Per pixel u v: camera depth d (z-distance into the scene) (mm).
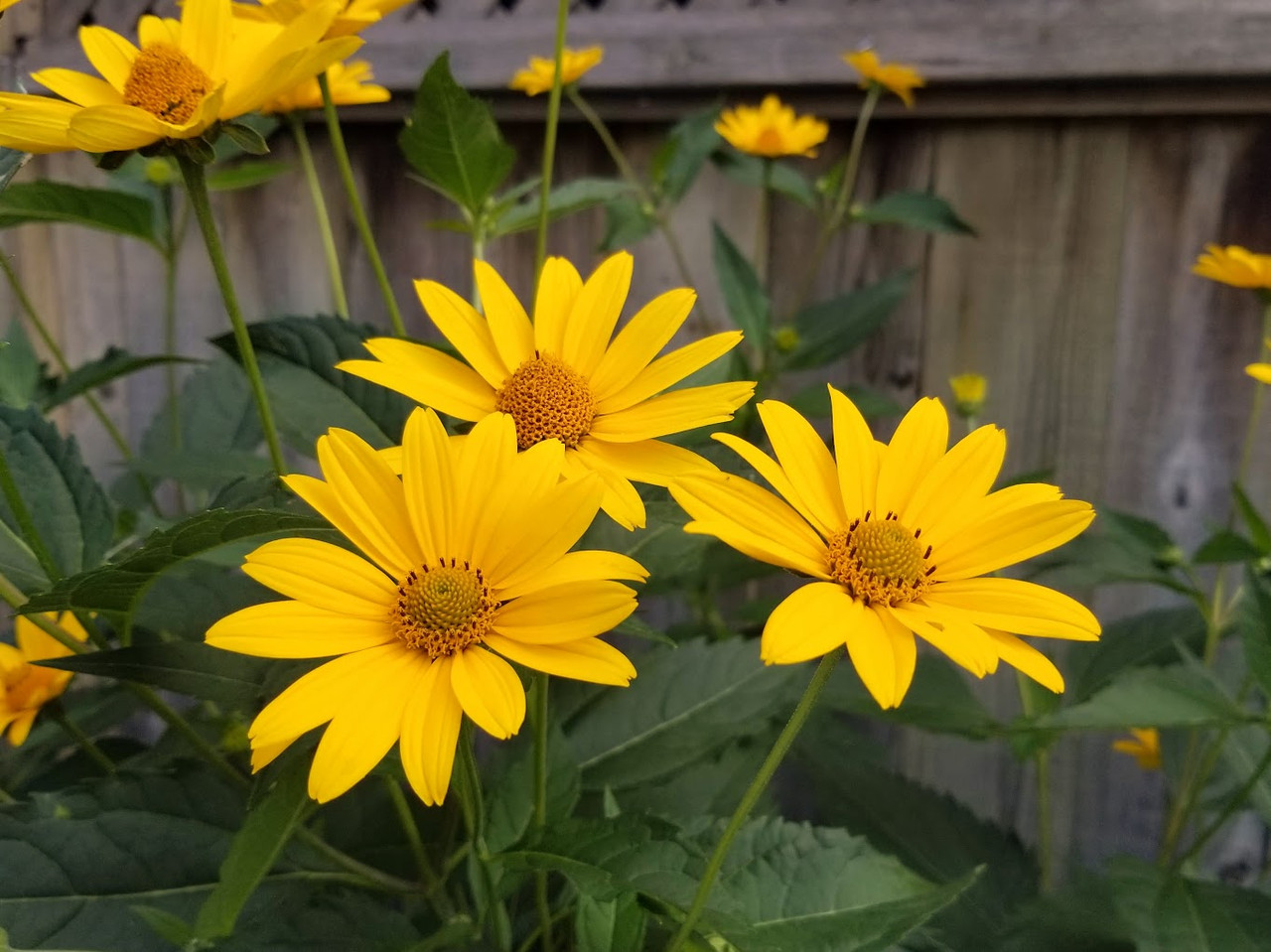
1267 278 334
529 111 469
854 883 224
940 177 459
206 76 204
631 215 438
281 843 169
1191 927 284
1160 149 429
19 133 185
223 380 395
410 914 287
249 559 171
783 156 422
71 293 525
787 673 304
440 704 167
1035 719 320
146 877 224
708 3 454
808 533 189
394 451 206
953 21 421
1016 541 191
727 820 238
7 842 218
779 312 494
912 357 478
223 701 192
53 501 230
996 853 383
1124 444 459
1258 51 390
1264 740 337
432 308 222
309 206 501
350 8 234
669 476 205
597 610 170
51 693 265
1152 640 396
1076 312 452
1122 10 404
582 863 191
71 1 477
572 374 216
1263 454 443
